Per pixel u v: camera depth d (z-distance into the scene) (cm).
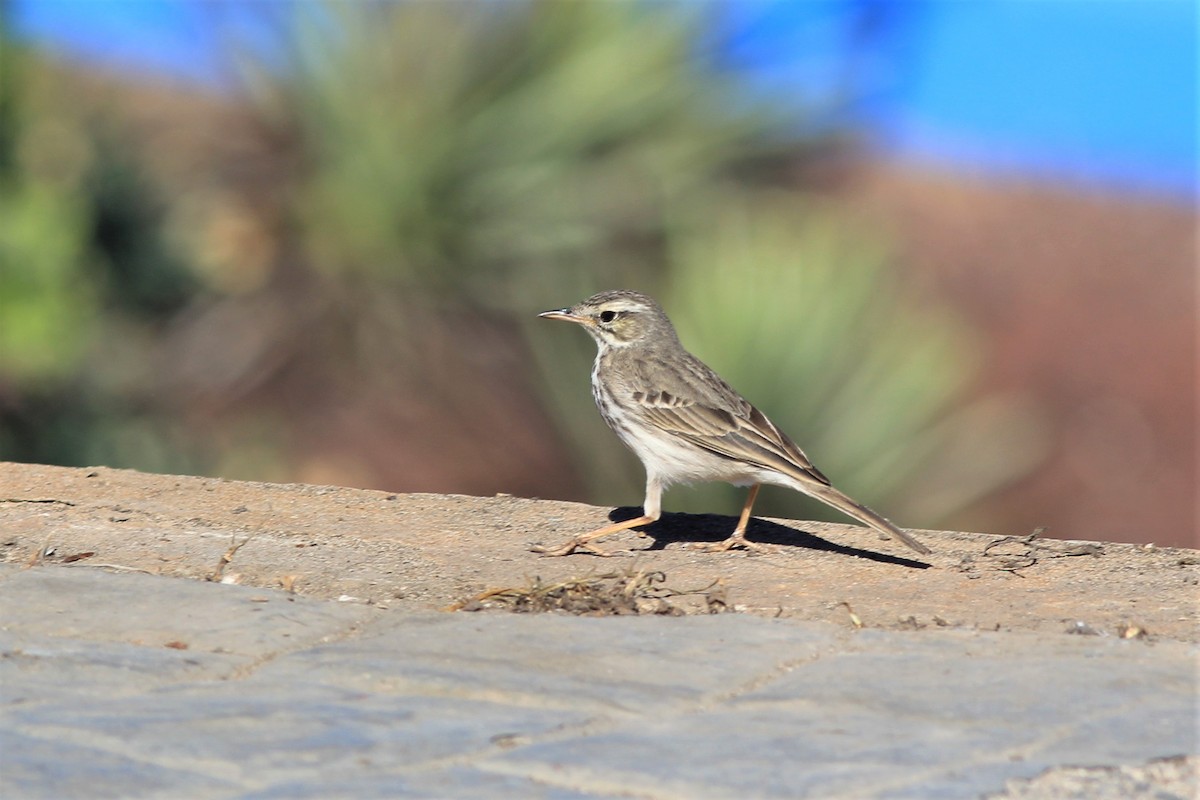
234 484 1065
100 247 1650
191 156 1786
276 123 1731
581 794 519
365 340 1827
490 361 1872
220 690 620
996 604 791
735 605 784
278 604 736
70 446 1630
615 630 709
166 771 532
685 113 1686
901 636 711
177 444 1728
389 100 1711
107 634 688
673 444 997
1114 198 4244
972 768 543
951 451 1470
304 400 1927
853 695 620
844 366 1423
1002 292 3644
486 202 1692
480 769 539
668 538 967
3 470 1087
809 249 1485
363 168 1697
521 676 639
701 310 1440
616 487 1584
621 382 1030
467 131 1684
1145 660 672
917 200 4075
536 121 1672
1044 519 2745
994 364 3300
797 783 529
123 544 883
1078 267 3803
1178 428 3080
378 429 1973
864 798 516
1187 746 564
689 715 598
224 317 1784
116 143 1683
